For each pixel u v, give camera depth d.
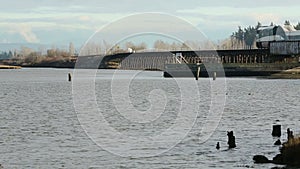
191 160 42.22
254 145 47.84
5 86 175.00
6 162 42.62
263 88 145.25
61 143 51.59
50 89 156.12
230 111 84.38
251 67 191.00
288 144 40.25
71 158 44.09
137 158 43.56
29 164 41.84
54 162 42.56
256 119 71.50
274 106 93.69
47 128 62.97
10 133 58.72
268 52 192.75
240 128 61.19
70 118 74.56
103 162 42.38
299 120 69.56
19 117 76.50
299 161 37.91
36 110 88.56
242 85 158.75
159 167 40.28
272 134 54.00
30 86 174.12
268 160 39.75
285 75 182.75
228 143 47.94
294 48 186.38
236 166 39.09
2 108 93.25
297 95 120.75
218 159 42.09
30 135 57.09
